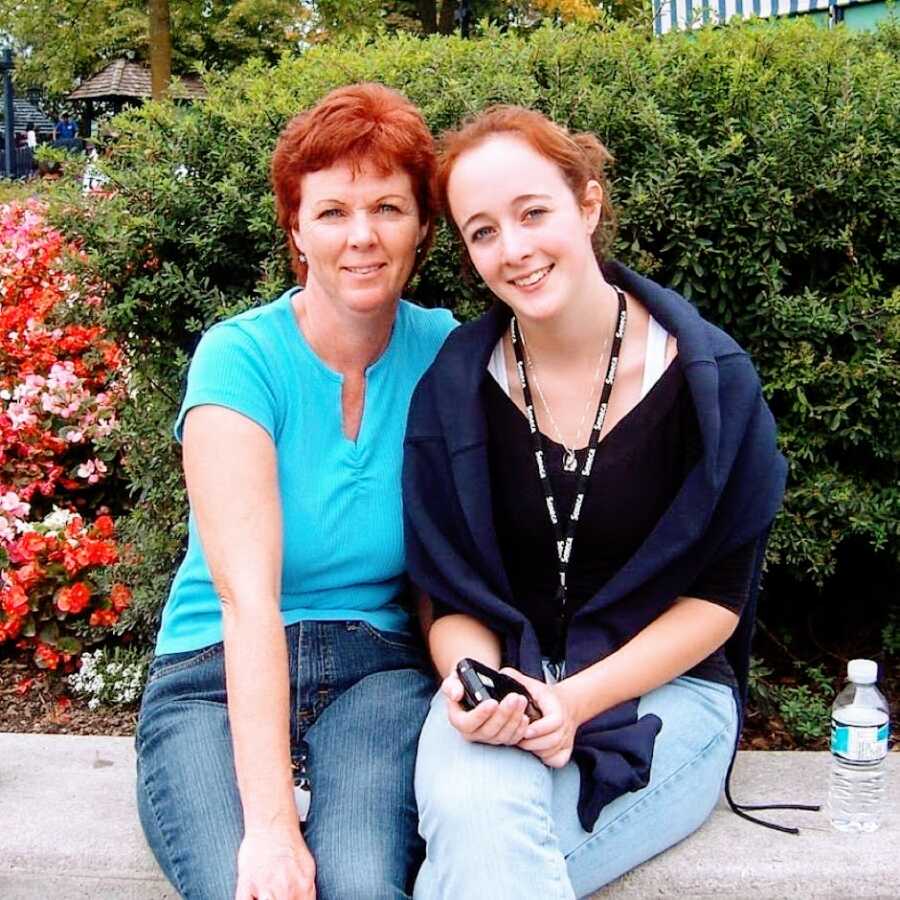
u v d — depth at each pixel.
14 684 3.89
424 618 2.46
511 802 1.96
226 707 2.27
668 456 2.22
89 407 4.19
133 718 3.64
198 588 2.37
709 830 2.33
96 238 3.19
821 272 3.17
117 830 2.38
